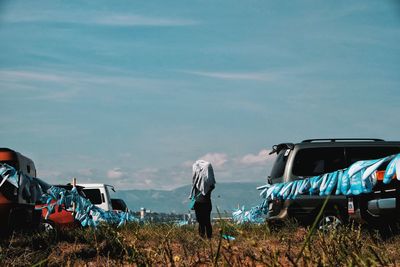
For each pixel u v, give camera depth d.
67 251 7.17
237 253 4.37
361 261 4.02
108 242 7.40
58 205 14.84
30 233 10.01
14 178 10.19
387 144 12.13
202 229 11.08
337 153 12.05
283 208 11.88
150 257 4.74
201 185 11.11
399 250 6.50
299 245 7.87
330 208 11.61
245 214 13.00
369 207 8.97
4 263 6.71
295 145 12.16
